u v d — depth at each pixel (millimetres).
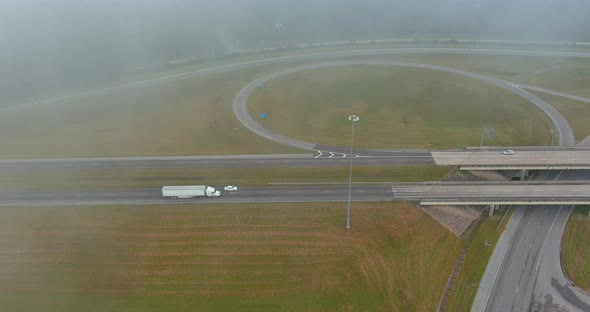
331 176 97438
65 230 81125
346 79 161000
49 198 91000
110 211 86125
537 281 73125
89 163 105000
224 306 65875
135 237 79000
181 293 68062
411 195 89250
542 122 124562
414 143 112750
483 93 145625
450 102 139500
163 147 112688
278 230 80000
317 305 65625
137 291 68500
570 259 77812
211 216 84062
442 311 66938
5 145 114938
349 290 68000
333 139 115812
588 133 118062
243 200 89000
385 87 152625
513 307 68125
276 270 71500
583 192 87000
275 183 95188
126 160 106375
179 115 132750
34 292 68688
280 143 113938
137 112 135625
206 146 112875
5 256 75438
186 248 76312
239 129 122562
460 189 90188
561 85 151000
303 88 153000
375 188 92250
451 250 78188
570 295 70500
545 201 84875
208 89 153375
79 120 130375
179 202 88562
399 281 70312
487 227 85000
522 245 80812
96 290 68812
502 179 98438
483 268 75500
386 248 76062
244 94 147875
